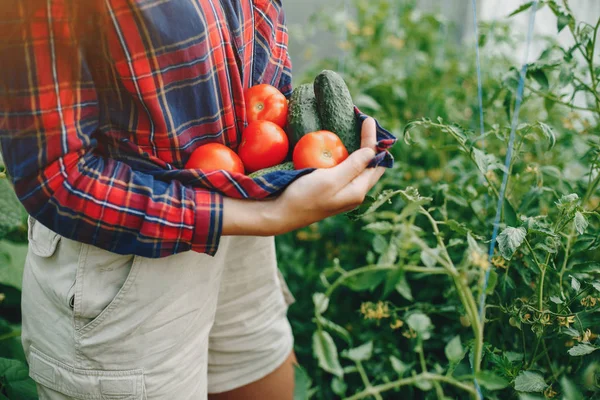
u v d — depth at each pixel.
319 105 1.08
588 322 1.10
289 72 1.33
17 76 0.81
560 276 1.17
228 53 1.01
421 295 1.67
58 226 0.90
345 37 3.00
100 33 0.86
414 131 2.20
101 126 0.95
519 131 1.33
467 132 1.30
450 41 3.22
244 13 1.09
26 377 1.35
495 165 1.27
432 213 1.68
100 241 0.92
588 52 1.34
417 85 2.64
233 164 1.01
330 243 2.12
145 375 1.06
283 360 1.50
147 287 1.00
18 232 1.82
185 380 1.14
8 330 1.63
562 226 1.17
